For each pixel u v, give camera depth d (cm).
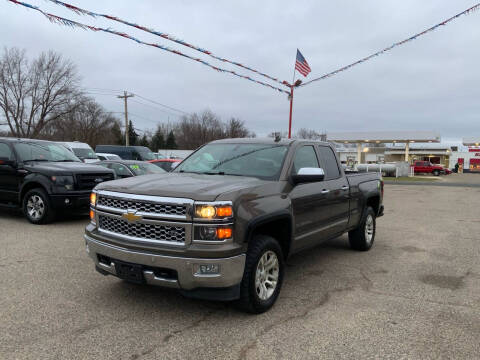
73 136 5428
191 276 327
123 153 2559
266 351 306
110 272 371
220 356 297
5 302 390
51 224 796
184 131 7588
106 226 379
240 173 442
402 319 373
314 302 415
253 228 351
